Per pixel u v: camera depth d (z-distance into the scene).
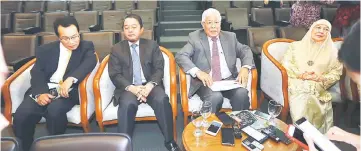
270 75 2.38
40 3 5.59
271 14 4.71
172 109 2.10
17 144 1.15
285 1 5.69
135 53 2.24
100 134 1.24
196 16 5.58
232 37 2.41
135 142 2.32
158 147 2.25
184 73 2.21
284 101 2.23
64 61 2.16
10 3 5.44
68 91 2.01
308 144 1.28
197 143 1.56
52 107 1.95
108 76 2.18
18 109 1.96
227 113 1.88
